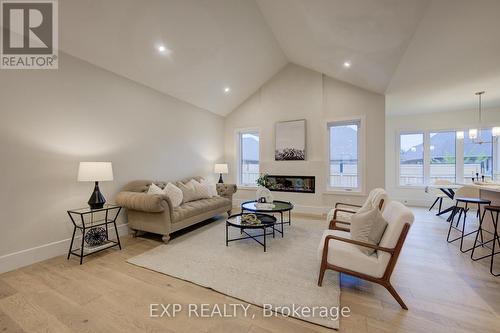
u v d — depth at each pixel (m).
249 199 6.11
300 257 2.78
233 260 2.70
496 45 2.54
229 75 4.83
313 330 1.60
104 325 1.65
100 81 3.40
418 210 5.44
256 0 3.49
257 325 1.65
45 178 2.79
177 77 4.23
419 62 3.10
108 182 3.50
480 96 4.55
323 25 3.21
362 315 1.74
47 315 1.75
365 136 4.74
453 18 2.14
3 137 2.47
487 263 2.58
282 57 5.14
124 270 2.48
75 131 3.10
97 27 2.80
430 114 5.93
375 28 2.73
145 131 4.13
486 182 3.78
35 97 2.71
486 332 1.55
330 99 5.05
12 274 2.39
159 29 3.15
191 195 4.28
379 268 1.88
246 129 6.05
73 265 2.60
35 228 2.70
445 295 1.98
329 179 5.23
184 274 2.37
